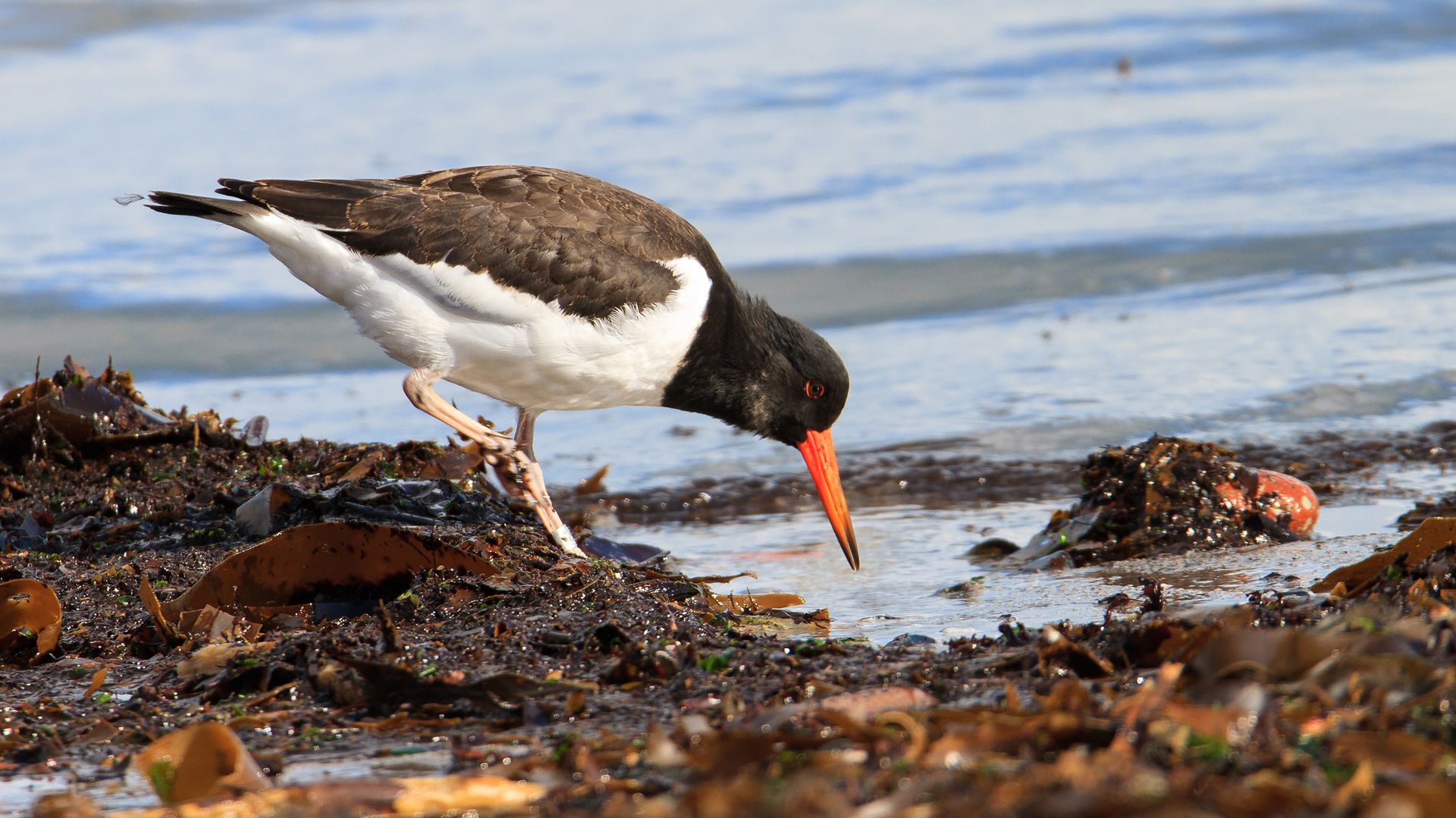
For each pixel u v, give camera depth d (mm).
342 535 8969
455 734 6629
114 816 5621
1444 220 20547
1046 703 5723
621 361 10312
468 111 26281
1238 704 5387
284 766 6281
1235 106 26422
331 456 11391
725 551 11945
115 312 19109
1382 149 23797
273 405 16422
